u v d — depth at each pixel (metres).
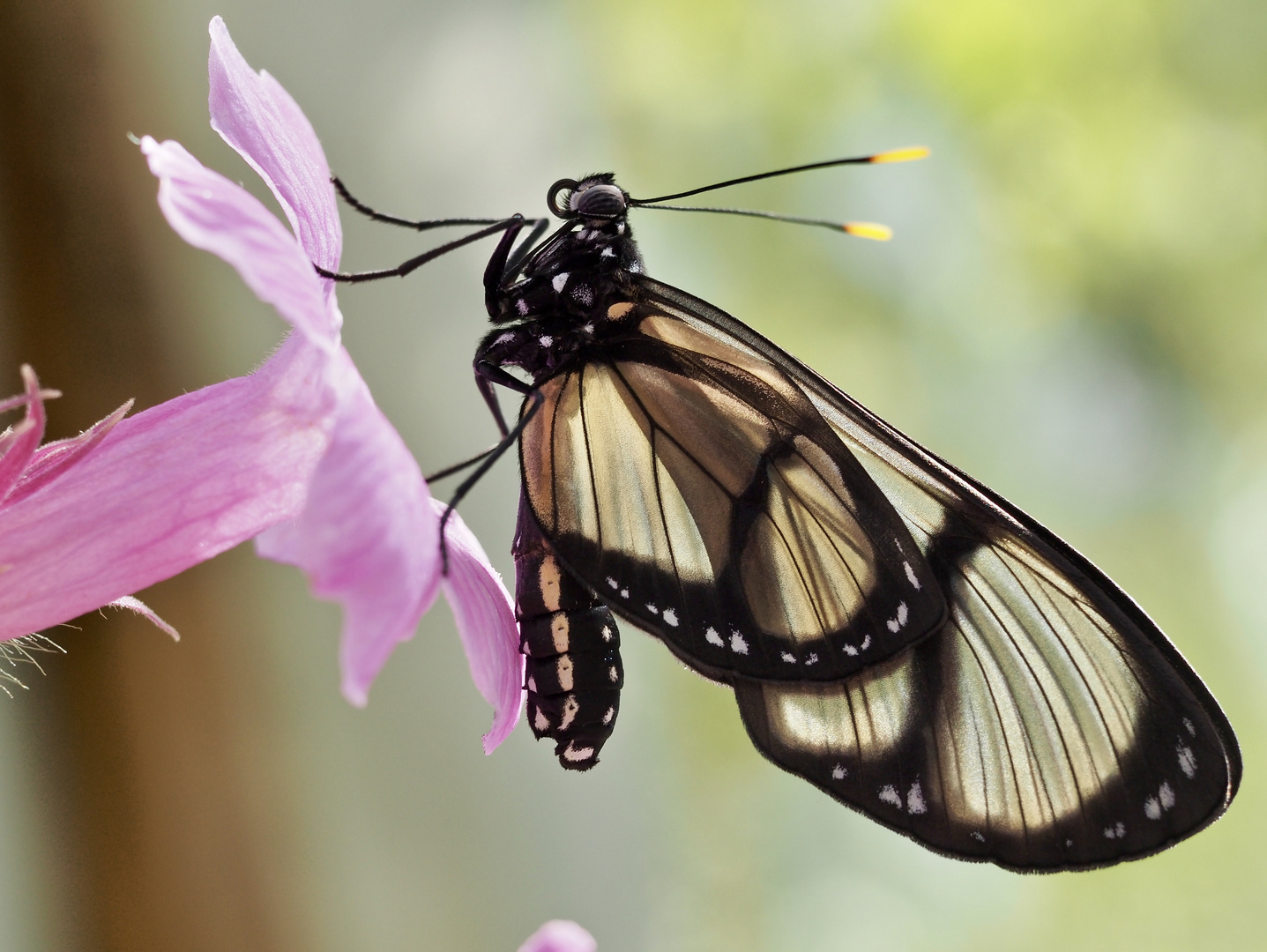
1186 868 0.58
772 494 0.25
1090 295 0.55
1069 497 0.59
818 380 0.25
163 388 0.31
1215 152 0.53
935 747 0.25
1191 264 0.55
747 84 0.53
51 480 0.23
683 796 0.52
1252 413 0.57
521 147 0.36
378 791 0.32
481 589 0.23
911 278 0.55
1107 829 0.25
